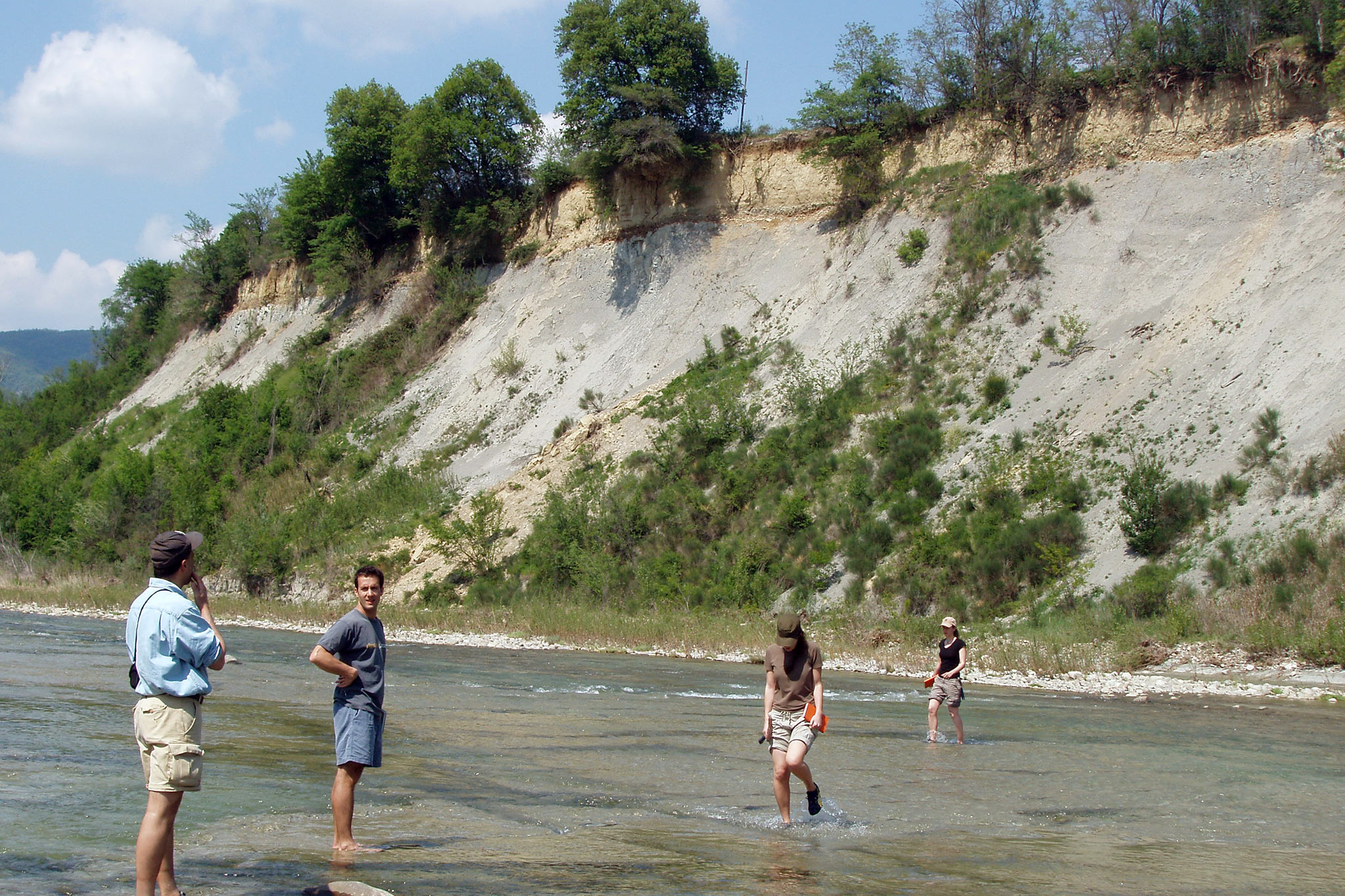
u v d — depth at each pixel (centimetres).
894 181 3875
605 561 3067
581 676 1928
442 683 1778
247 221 6806
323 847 673
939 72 3838
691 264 4203
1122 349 2848
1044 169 3478
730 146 4350
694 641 2467
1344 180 2853
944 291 3328
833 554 2759
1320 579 2058
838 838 744
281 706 1374
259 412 4978
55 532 4825
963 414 2945
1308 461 2269
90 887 564
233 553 3938
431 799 840
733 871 638
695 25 4344
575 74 4394
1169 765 1072
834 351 3428
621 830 750
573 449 3625
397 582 3481
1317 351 2491
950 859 684
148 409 6203
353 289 5675
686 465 3297
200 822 738
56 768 897
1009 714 1484
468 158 5116
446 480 3925
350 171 5512
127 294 8225
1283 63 3094
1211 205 3058
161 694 553
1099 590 2312
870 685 1872
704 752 1114
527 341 4406
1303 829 794
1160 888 619
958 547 2548
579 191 4734
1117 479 2528
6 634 2466
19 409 7638
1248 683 1808
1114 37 3528
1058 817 827
